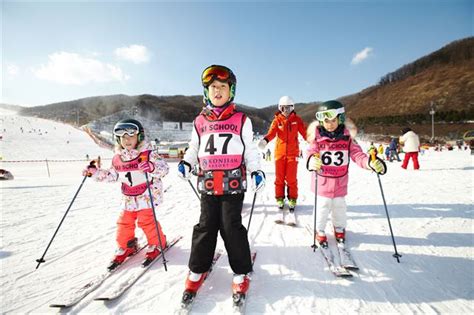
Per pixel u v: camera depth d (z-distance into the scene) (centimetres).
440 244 266
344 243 265
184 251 265
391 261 234
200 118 216
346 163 270
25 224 359
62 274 223
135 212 249
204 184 201
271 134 394
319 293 190
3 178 941
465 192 487
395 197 461
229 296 189
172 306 178
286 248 266
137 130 242
